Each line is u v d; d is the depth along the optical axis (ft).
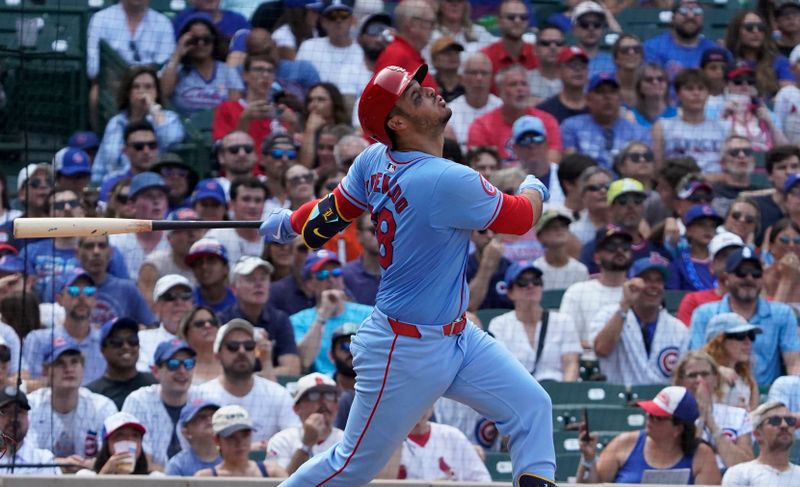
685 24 146.30
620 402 107.24
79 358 97.09
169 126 129.70
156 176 118.73
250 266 105.91
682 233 125.29
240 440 87.76
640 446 94.89
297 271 112.27
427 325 58.13
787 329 113.80
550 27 140.56
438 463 94.07
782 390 107.55
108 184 125.08
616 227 114.52
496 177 118.83
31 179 116.16
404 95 57.47
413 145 58.39
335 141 127.54
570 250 122.83
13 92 125.90
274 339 107.55
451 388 60.08
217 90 135.64
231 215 119.75
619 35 144.36
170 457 95.81
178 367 96.22
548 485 58.75
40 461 91.56
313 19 138.82
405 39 133.08
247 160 125.49
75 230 59.88
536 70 140.97
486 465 100.07
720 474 94.84
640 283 110.63
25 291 98.94
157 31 136.05
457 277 58.54
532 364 109.29
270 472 89.40
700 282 122.21
